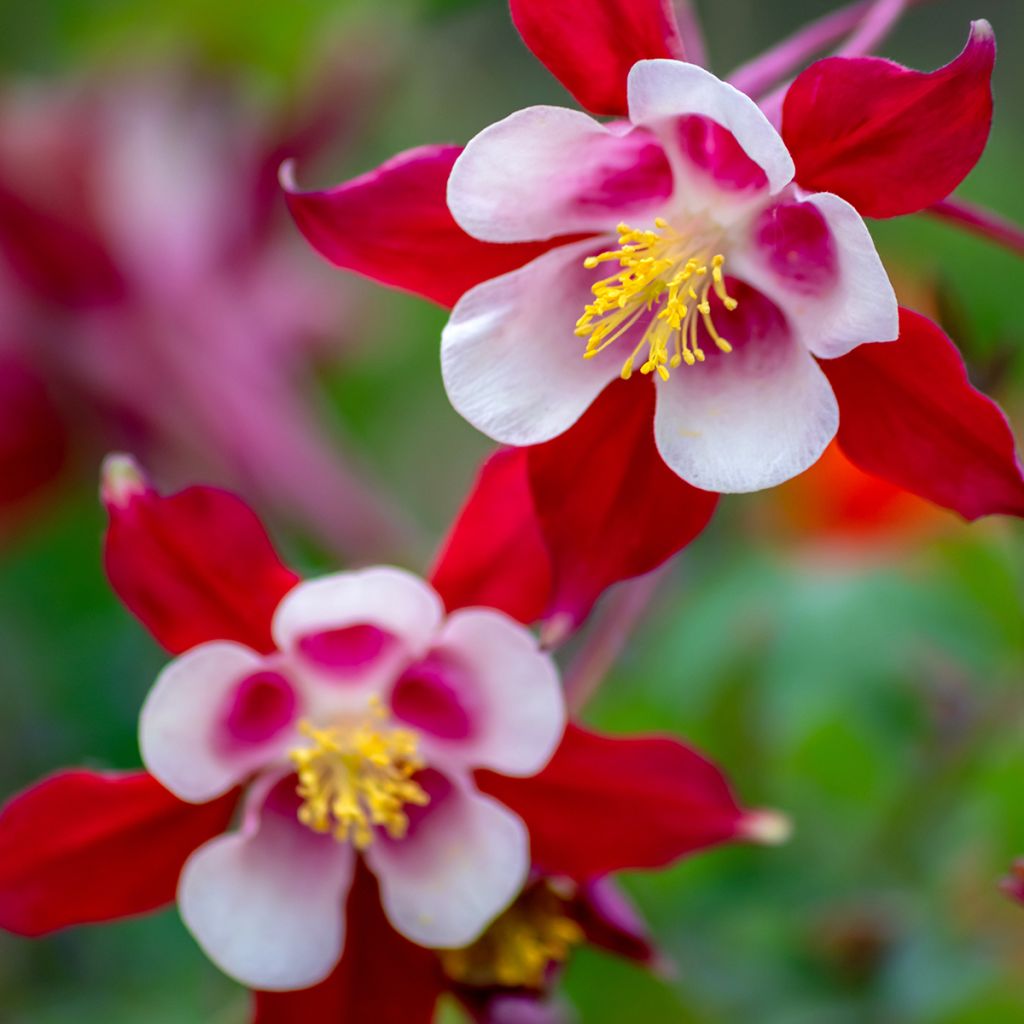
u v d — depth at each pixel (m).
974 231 0.48
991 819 0.56
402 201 0.46
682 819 0.48
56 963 0.57
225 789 0.49
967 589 0.58
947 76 0.45
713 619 0.57
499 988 0.49
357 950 0.49
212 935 0.48
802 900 0.55
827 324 0.46
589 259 0.47
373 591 0.48
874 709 0.57
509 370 0.47
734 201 0.48
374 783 0.49
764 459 0.47
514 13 0.46
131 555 0.48
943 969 0.55
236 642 0.48
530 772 0.48
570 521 0.47
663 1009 0.54
